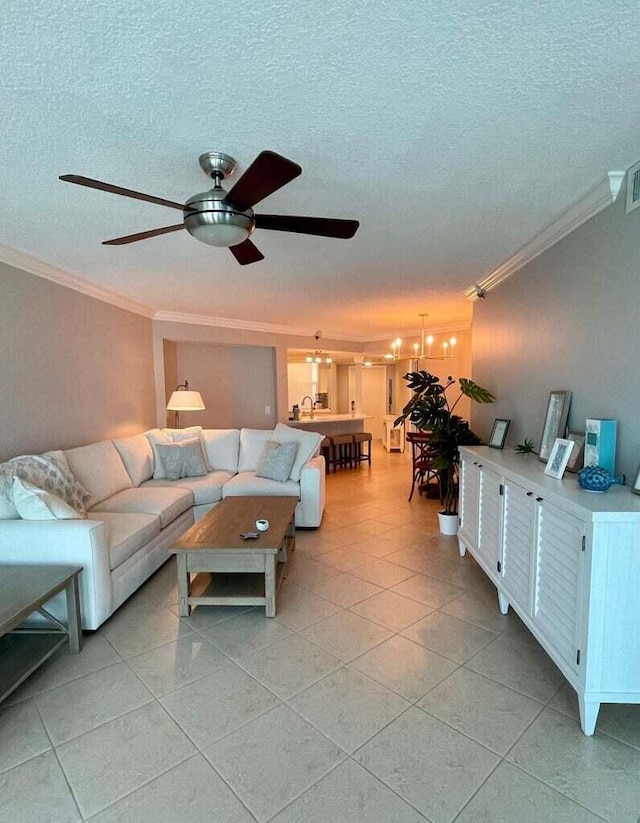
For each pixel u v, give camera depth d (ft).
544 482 7.00
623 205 6.72
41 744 5.50
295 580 10.24
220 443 16.52
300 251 10.21
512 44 4.10
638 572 5.33
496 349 12.62
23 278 10.55
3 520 8.09
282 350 22.44
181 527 12.52
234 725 5.79
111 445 13.35
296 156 6.12
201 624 8.40
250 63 4.33
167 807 4.65
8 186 6.95
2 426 9.86
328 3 3.63
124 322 15.64
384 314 19.08
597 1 3.63
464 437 13.20
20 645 7.30
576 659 5.72
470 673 6.83
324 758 5.25
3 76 4.45
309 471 13.87
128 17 3.77
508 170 6.57
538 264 9.78
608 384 7.15
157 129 5.46
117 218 8.27
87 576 7.84
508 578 8.14
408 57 4.26
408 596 9.42
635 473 6.49
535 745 5.43
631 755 5.28
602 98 4.93
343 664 7.09
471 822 4.45
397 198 7.48
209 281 12.95
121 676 6.84
